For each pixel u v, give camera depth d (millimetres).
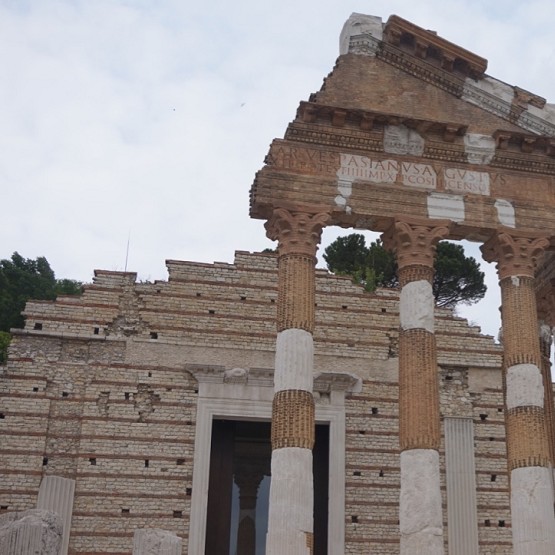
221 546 34312
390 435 35781
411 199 28859
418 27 30469
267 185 27828
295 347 26172
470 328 38438
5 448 32719
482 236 29891
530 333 28266
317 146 28859
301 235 27531
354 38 30672
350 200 28344
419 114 30203
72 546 31922
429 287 28000
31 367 34094
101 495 32750
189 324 36031
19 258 82688
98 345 35062
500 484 36219
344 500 34281
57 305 35375
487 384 37719
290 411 25406
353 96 29828
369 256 76062
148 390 34688
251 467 43438
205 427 34312
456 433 36594
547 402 33219
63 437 33438
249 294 37000
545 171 30609
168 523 32875
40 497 32219
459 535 34844
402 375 27031
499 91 31125
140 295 36156
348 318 37406
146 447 33750
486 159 30172
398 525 34438
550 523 25984
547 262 33656
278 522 24234
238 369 35281
